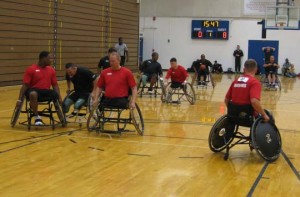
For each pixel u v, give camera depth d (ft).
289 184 17.29
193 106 40.37
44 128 27.35
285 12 80.33
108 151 21.99
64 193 15.55
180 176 18.02
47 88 26.73
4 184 16.39
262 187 16.83
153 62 47.60
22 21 51.85
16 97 43.27
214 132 21.38
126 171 18.53
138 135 26.13
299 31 92.58
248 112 21.08
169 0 98.22
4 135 25.04
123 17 75.66
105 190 15.98
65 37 59.93
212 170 19.04
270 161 20.62
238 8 94.99
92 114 25.94
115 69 25.39
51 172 18.08
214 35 96.32
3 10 48.91
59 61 58.95
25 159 20.04
